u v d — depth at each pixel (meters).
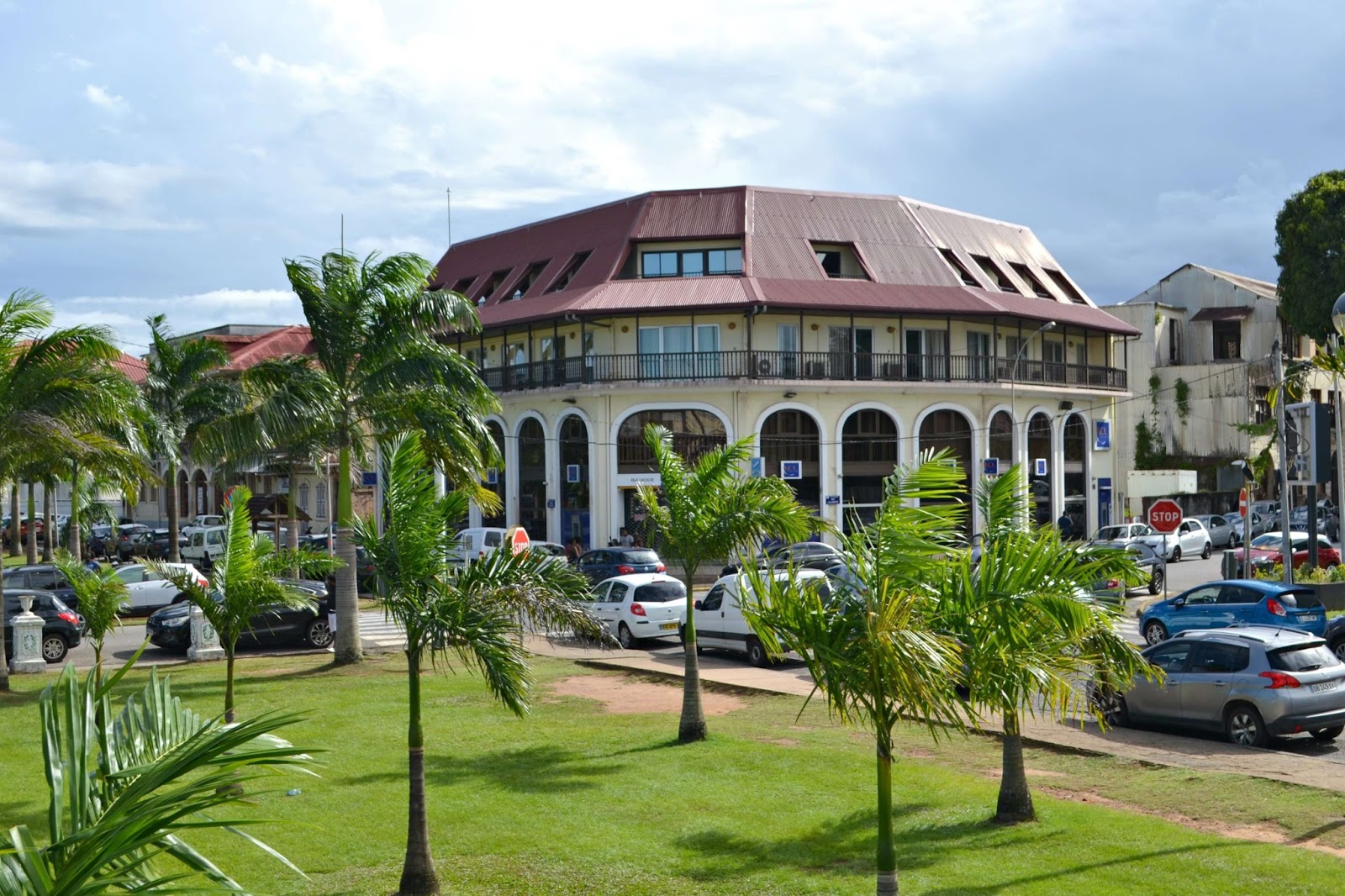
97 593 18.28
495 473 51.28
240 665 24.06
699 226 48.84
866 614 7.57
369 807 12.56
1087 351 55.22
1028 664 8.55
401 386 22.50
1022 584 8.34
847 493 47.03
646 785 13.41
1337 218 54.38
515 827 11.75
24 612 23.55
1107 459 55.50
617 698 19.89
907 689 7.32
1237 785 12.97
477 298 54.12
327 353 23.02
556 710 18.59
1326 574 29.78
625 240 48.69
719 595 24.44
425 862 9.94
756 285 45.72
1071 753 15.08
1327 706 15.34
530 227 56.16
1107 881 9.70
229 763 4.78
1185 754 15.02
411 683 10.30
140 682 21.52
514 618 11.07
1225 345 65.81
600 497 46.09
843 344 47.22
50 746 5.12
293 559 14.41
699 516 15.76
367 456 24.20
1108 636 10.61
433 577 10.70
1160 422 63.41
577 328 47.78
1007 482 11.60
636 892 9.79
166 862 10.70
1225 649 15.90
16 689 20.58
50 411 19.97
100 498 59.41
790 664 23.19
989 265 54.22
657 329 46.56
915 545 7.86
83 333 20.42
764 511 15.66
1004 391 48.81
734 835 11.35
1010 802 11.66
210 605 13.55
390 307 22.86
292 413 21.69
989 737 16.16
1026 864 10.21
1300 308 56.19
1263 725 15.30
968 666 8.44
